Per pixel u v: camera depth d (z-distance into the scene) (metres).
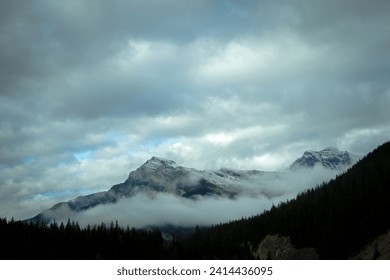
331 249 145.50
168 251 150.75
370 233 137.75
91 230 150.12
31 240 132.00
